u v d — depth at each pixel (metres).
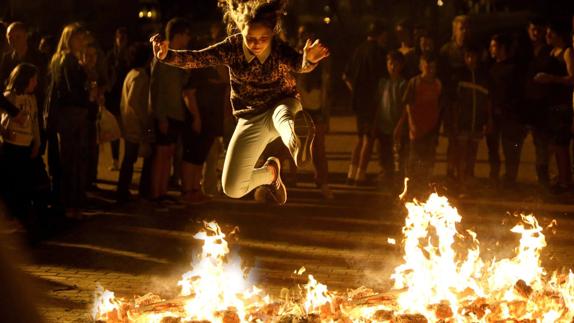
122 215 9.48
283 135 4.72
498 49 10.74
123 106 9.92
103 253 7.78
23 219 8.57
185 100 9.67
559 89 10.43
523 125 10.69
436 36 16.91
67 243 8.13
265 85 4.98
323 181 10.57
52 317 5.79
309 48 4.76
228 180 5.21
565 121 10.45
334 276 7.02
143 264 7.42
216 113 9.84
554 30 10.42
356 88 11.27
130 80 9.82
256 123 5.07
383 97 11.06
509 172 10.88
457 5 20.78
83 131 9.08
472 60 10.50
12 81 8.24
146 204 9.90
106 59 11.66
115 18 19.48
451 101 10.66
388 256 7.71
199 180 10.14
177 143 11.22
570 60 10.03
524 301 5.43
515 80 10.66
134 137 9.94
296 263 7.44
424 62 10.56
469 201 10.20
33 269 7.15
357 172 11.45
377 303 5.66
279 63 4.94
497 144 10.93
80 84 8.95
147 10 19.83
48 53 10.91
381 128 11.14
